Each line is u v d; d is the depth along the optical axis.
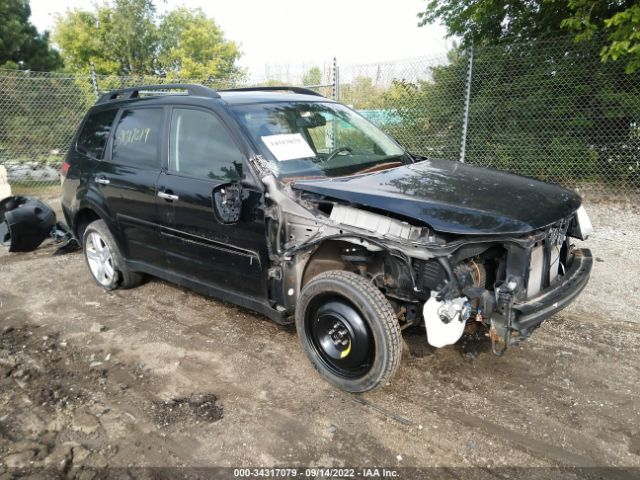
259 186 3.40
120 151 4.62
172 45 28.19
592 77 7.55
